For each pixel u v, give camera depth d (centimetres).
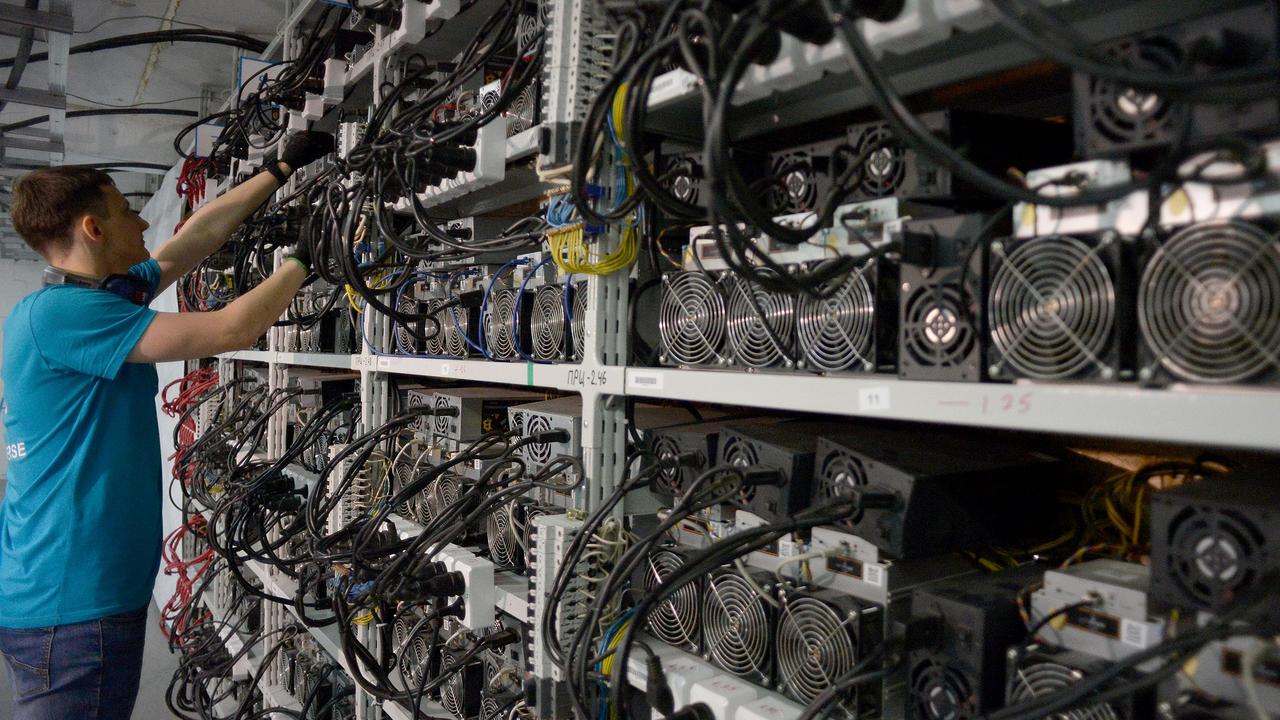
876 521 116
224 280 368
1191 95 66
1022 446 144
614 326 154
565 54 145
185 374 505
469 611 176
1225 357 74
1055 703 81
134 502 212
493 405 217
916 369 99
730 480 128
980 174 76
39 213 202
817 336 113
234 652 373
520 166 191
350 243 195
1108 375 82
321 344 294
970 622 103
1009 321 90
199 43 443
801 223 119
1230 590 78
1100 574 101
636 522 166
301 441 268
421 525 223
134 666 216
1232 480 91
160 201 573
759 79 110
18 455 207
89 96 523
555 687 153
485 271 206
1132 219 81
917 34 93
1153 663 90
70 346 192
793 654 121
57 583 202
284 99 288
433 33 226
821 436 127
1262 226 73
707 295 132
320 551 207
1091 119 83
